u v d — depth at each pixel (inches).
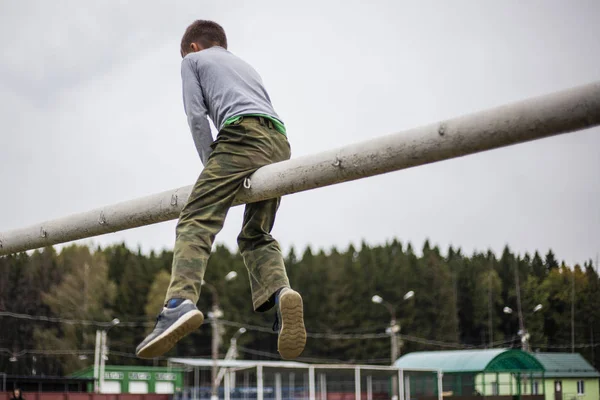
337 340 3019.2
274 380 2188.7
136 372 1879.9
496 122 90.0
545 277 964.0
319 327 3061.0
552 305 958.4
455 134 93.9
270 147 127.7
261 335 3213.6
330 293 3120.1
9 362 2440.9
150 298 3073.3
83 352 2472.9
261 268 133.6
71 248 2837.1
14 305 2496.3
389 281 3036.4
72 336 2581.2
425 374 1450.5
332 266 3218.5
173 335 110.4
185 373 1893.5
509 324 1619.1
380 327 3004.4
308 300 3129.9
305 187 114.7
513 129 88.7
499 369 1241.4
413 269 2970.0
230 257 3506.4
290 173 115.6
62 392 1418.6
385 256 3339.1
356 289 3088.1
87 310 2650.1
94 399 1445.6
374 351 2977.4
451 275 2645.2
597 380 890.1
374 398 2023.9
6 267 2511.1
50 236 152.8
